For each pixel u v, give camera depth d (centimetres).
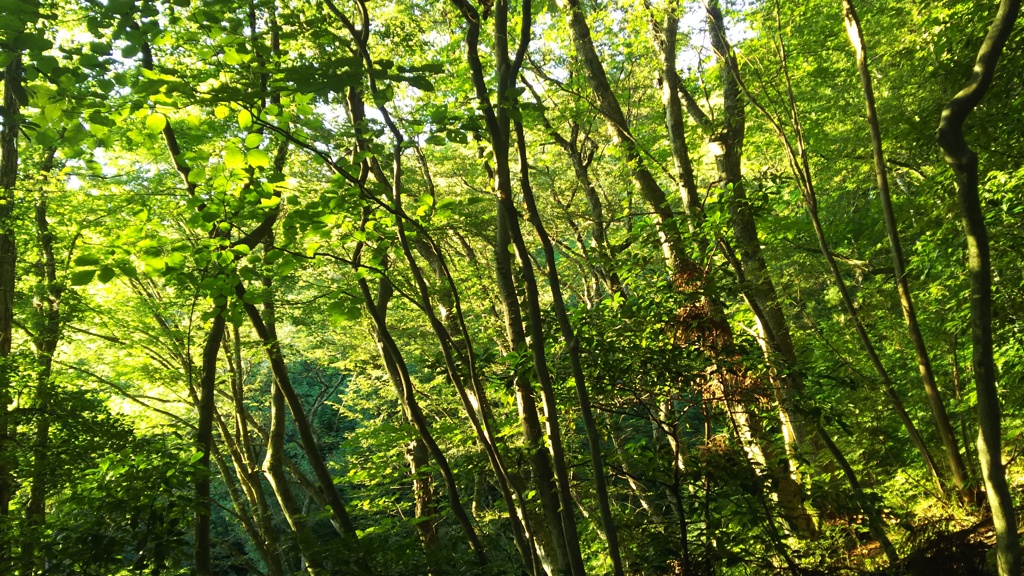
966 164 289
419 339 1523
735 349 555
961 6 694
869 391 780
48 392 777
